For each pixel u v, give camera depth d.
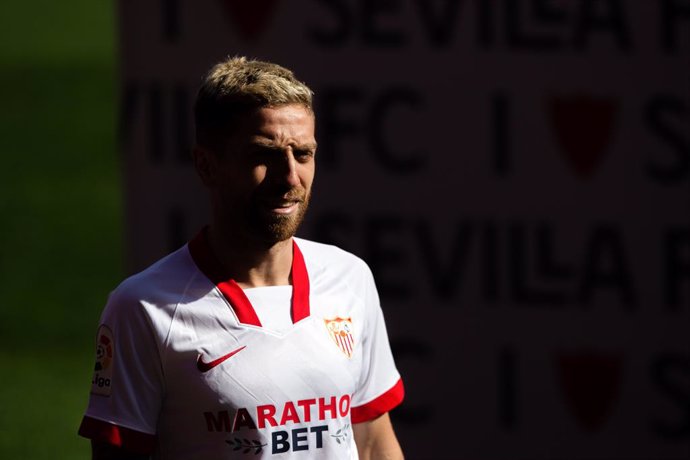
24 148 52.66
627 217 14.69
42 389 26.23
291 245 7.24
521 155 14.75
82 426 6.92
